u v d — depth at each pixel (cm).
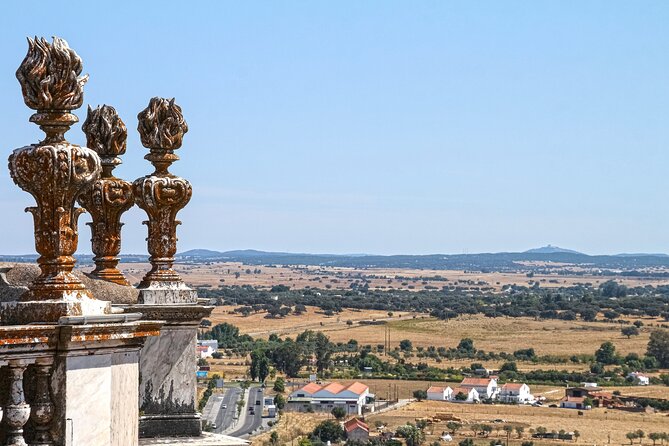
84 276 1130
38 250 802
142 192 1184
